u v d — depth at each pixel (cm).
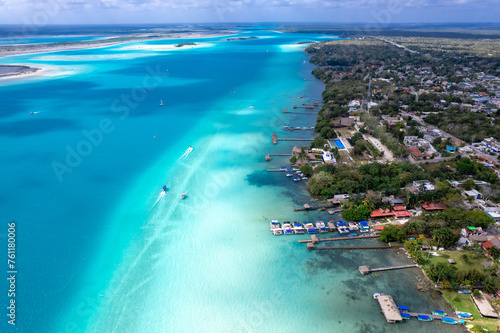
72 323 5316
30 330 5206
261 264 6475
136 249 6912
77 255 6744
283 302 5634
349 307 5497
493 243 6475
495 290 5534
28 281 6091
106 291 5894
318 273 6241
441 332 5006
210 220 7869
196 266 6438
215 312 5475
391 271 6222
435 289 5731
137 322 5325
